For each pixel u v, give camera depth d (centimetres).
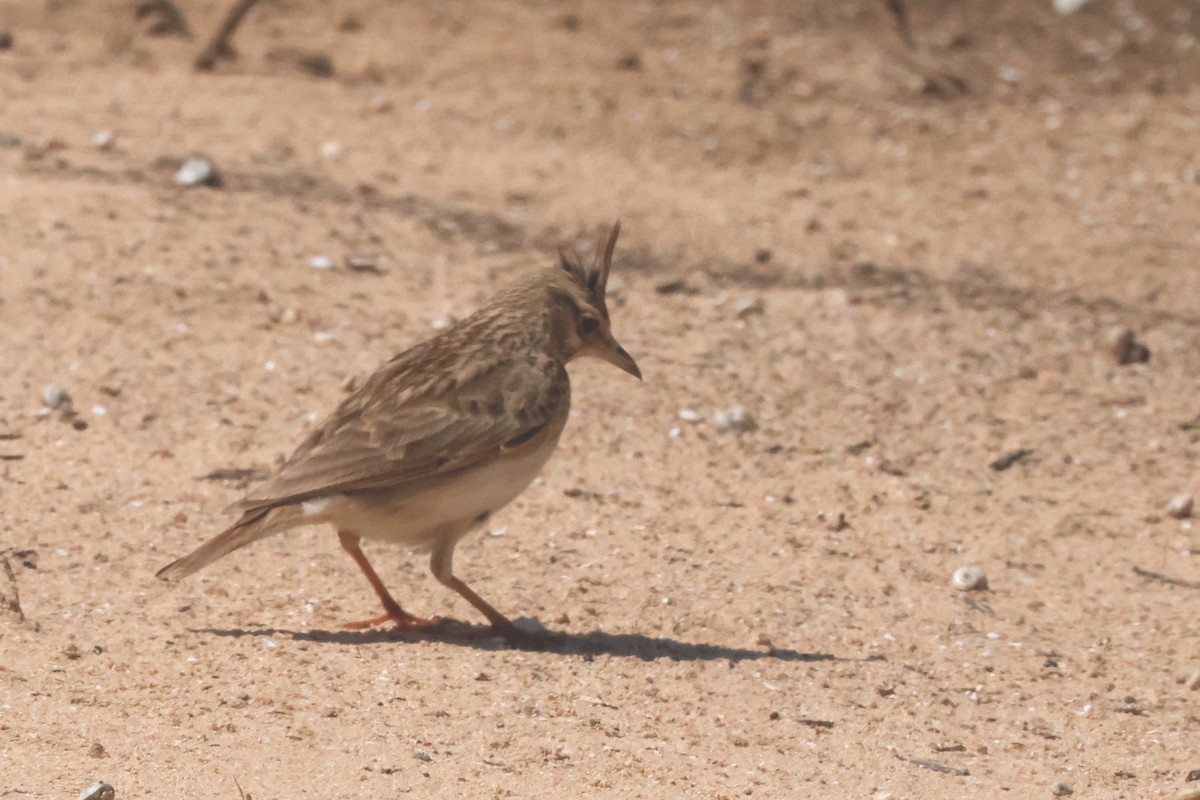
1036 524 1447
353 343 1664
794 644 1180
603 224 2155
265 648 1081
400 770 898
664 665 1113
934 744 1027
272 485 1050
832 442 1579
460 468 1078
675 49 3014
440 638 1137
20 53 2716
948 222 2281
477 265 1942
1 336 1587
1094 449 1611
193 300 1711
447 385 1089
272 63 2772
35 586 1156
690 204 2277
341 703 995
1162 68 3119
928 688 1123
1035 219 2316
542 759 937
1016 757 1018
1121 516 1473
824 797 923
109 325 1633
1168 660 1202
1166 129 2725
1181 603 1310
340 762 902
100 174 2070
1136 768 1011
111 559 1217
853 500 1465
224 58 2752
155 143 2255
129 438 1438
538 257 1998
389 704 1000
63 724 927
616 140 2539
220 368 1580
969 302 1977
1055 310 1973
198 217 1944
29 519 1268
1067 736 1061
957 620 1252
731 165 2480
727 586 1264
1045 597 1312
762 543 1362
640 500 1426
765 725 1032
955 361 1791
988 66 3069
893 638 1209
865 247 2159
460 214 2133
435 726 971
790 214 2264
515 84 2736
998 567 1360
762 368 1733
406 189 2211
